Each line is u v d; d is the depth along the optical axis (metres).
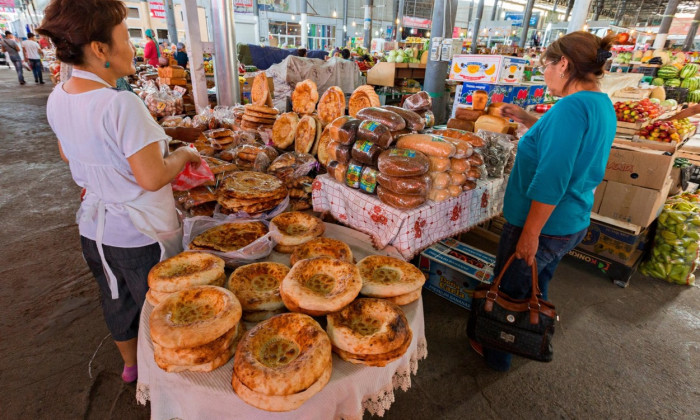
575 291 3.16
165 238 1.56
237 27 24.34
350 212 2.03
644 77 6.47
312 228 1.79
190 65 4.17
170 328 1.04
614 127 1.56
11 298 2.69
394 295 1.37
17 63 13.84
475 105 2.91
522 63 3.71
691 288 3.27
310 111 3.18
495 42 21.52
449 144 1.78
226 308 1.12
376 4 28.39
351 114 3.10
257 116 3.16
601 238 3.29
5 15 32.84
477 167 2.07
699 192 4.16
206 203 2.13
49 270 3.04
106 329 2.46
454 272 2.81
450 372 2.27
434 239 1.99
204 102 4.36
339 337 1.12
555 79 1.62
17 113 9.09
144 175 1.23
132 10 22.09
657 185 2.94
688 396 2.17
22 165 5.52
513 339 1.84
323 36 27.61
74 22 1.09
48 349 2.27
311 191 2.39
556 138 1.45
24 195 4.46
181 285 1.29
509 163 2.50
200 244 1.58
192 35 4.04
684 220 3.23
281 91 5.36
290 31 26.44
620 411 2.06
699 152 4.40
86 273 3.02
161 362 1.04
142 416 1.90
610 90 4.90
